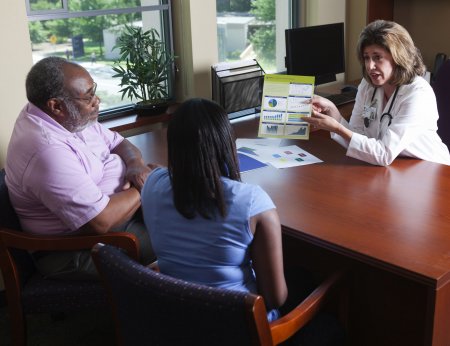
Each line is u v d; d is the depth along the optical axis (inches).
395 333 68.9
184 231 54.7
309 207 71.6
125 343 57.7
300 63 129.3
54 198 70.6
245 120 117.3
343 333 65.7
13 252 72.9
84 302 73.9
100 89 121.6
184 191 52.6
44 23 109.2
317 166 86.7
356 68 163.0
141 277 49.2
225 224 52.8
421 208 69.8
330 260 75.2
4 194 73.7
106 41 119.6
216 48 129.3
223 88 118.0
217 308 45.3
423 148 88.8
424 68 90.0
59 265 74.1
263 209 52.9
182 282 47.7
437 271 54.9
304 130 91.1
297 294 68.9
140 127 122.0
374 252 59.2
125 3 120.5
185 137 51.5
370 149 84.9
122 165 87.2
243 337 46.3
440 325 56.7
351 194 75.2
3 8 92.1
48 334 94.3
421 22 162.6
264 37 147.6
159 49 121.5
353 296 71.6
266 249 54.0
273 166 87.1
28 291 74.0
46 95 72.1
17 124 74.0
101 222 72.9
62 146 72.2
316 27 132.2
